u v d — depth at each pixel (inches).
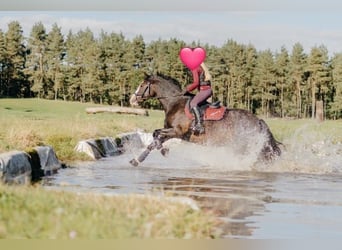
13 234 200.2
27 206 228.2
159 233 212.4
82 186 362.9
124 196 262.2
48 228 205.9
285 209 295.6
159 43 1678.2
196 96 481.1
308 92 1676.9
